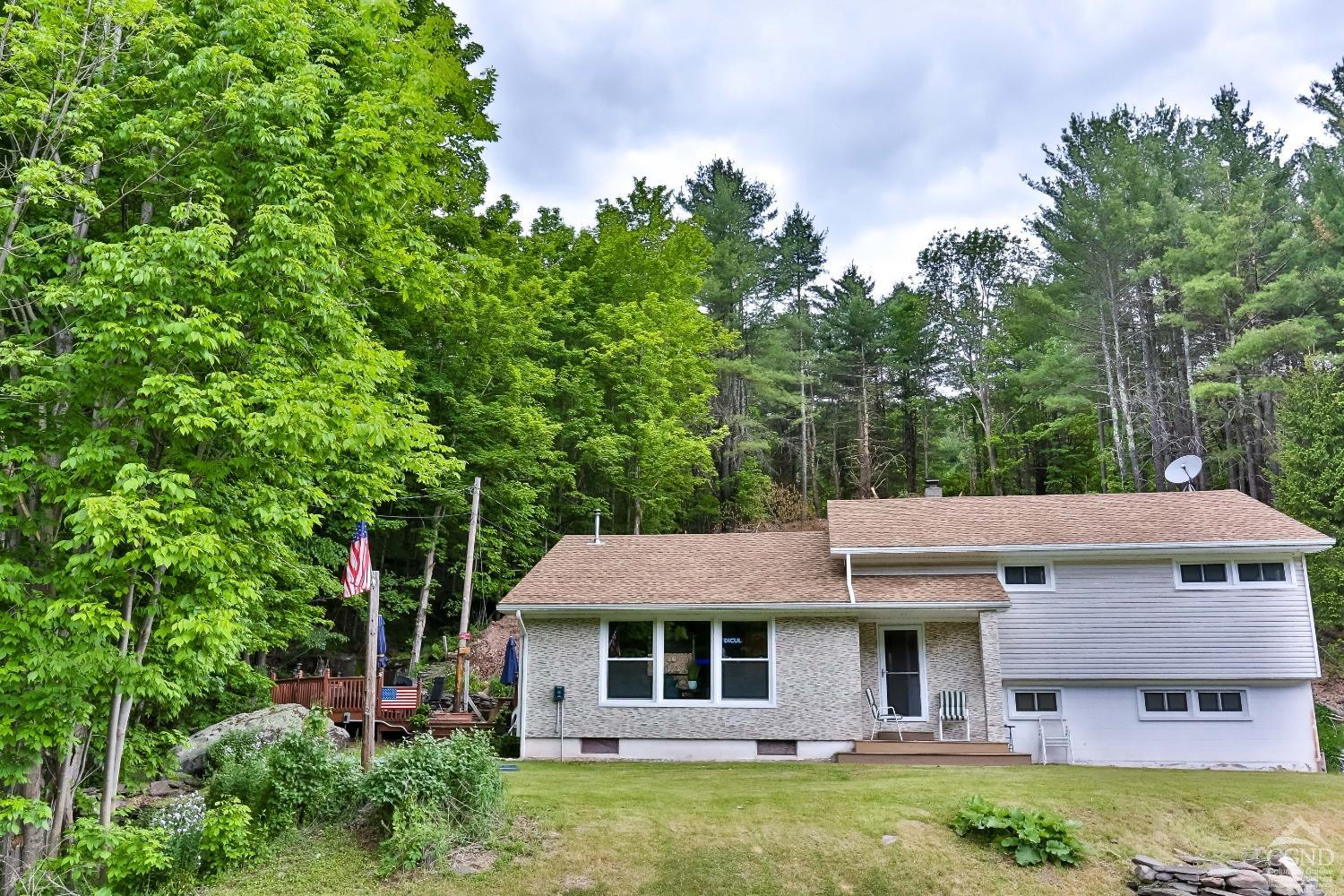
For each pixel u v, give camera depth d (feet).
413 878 31.09
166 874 31.09
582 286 117.08
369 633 38.42
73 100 33.81
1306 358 97.86
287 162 36.17
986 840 35.22
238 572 36.50
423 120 51.16
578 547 72.74
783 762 56.70
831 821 36.29
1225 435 123.03
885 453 173.99
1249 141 134.92
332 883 30.89
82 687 30.12
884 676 62.03
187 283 31.99
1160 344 140.15
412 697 69.21
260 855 32.48
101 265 29.32
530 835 34.37
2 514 31.65
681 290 126.31
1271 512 65.26
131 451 32.37
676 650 61.21
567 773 49.32
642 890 31.07
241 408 31.32
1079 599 63.41
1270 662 60.44
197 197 35.78
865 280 183.73
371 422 36.06
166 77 35.22
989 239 177.17
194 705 55.52
